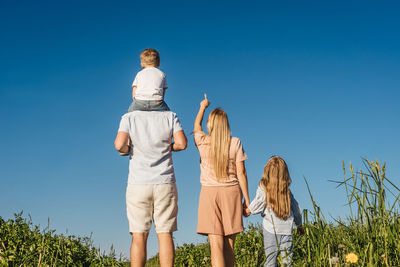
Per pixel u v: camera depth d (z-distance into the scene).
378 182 3.85
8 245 6.36
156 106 4.35
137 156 4.23
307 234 3.98
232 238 4.57
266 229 4.98
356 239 3.92
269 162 5.08
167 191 4.23
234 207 4.49
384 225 3.76
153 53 4.58
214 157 4.50
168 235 4.24
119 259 7.00
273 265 4.78
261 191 5.01
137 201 4.18
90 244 7.41
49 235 6.99
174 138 4.38
